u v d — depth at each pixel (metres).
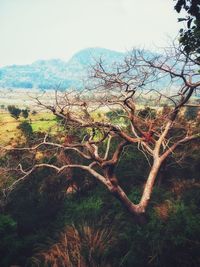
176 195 9.13
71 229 8.36
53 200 10.36
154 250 6.49
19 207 10.09
